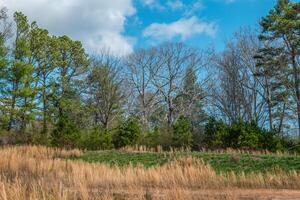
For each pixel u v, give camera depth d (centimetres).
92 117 4947
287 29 4297
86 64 4916
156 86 5675
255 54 4697
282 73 4431
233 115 5234
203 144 3275
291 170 2219
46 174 1927
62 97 4688
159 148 3022
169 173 1897
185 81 5694
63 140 3297
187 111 5531
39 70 4597
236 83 5250
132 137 3381
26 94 3900
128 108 5581
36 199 1191
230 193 1480
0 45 3853
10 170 1973
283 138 3391
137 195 1505
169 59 5712
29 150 2958
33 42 4475
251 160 2472
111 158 2795
